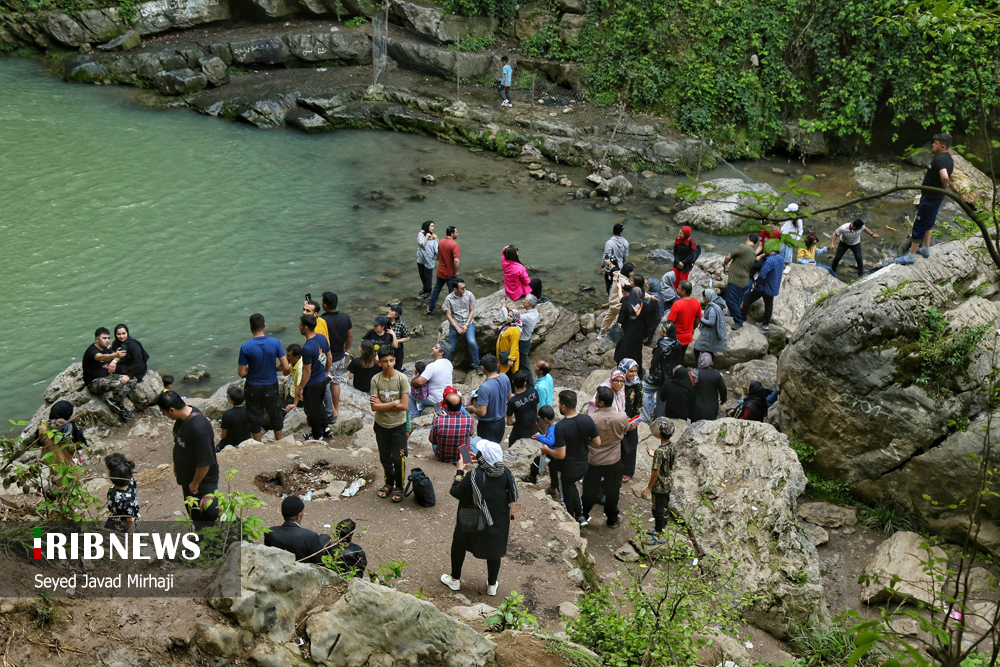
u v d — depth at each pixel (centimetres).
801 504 1043
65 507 502
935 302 1020
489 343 1386
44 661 396
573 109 2523
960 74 2183
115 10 2719
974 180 2022
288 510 608
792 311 1448
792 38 2425
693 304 1178
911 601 871
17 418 1165
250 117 2434
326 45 2764
